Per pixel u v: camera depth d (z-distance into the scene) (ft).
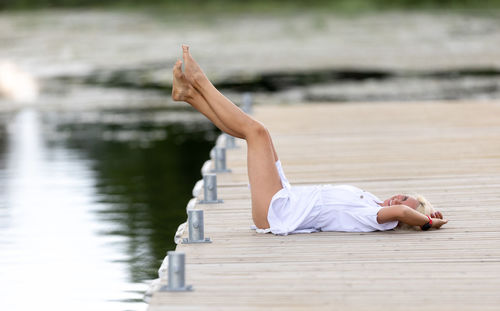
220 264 31.30
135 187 65.05
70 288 38.65
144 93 129.29
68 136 93.61
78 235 49.11
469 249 32.76
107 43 188.44
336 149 59.41
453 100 108.58
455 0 263.08
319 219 36.06
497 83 125.80
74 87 135.44
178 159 78.69
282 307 26.53
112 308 36.14
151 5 279.69
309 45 176.55
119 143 88.69
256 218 36.06
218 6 270.46
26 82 140.46
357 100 111.65
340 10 256.32
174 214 55.06
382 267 30.63
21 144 88.12
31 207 57.06
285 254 32.55
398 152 57.36
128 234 49.42
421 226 35.47
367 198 36.70
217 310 26.32
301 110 85.35
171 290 28.22
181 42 185.47
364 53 163.84
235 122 35.83
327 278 29.43
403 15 239.09
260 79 137.49
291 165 53.42
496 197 42.16
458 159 53.88
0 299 37.14
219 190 45.62
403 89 122.21
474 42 176.35
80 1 286.46
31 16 261.44
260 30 205.05
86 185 65.51
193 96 36.06
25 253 45.11
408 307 26.40
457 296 27.35
